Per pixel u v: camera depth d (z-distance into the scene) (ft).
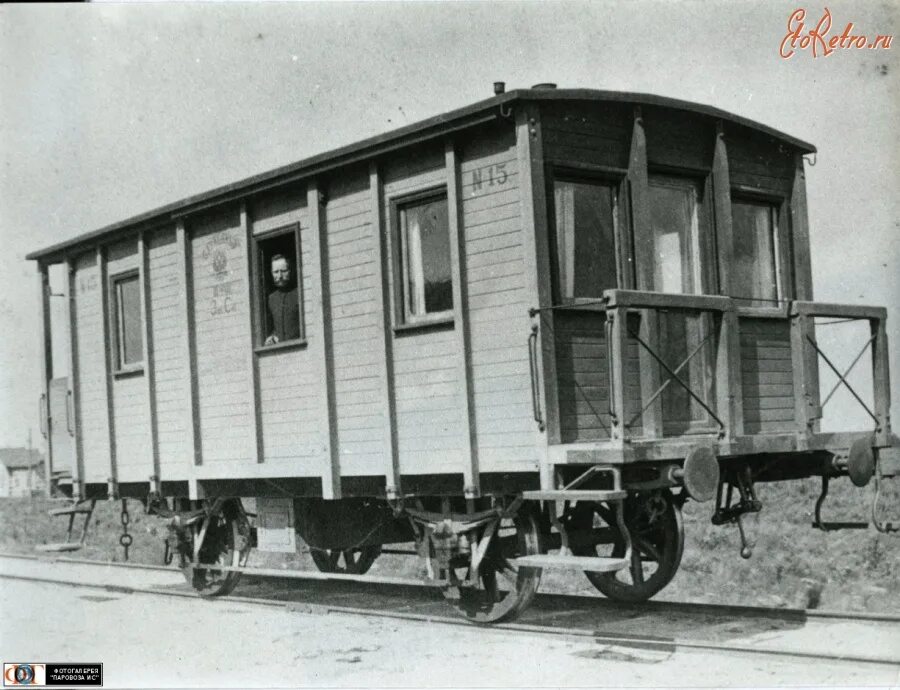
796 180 30.25
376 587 36.45
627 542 23.35
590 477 23.77
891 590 31.45
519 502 25.18
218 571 35.06
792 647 22.39
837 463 27.66
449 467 26.08
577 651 23.03
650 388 25.75
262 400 31.94
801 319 26.53
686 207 27.91
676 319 26.99
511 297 24.63
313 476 30.01
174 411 35.53
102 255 38.86
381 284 27.66
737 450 25.26
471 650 23.72
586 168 25.05
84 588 38.42
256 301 32.14
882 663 20.38
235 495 33.73
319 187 29.71
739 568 35.73
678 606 28.07
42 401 42.14
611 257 25.85
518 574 25.84
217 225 33.76
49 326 42.52
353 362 28.91
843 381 27.37
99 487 39.99
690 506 48.34
